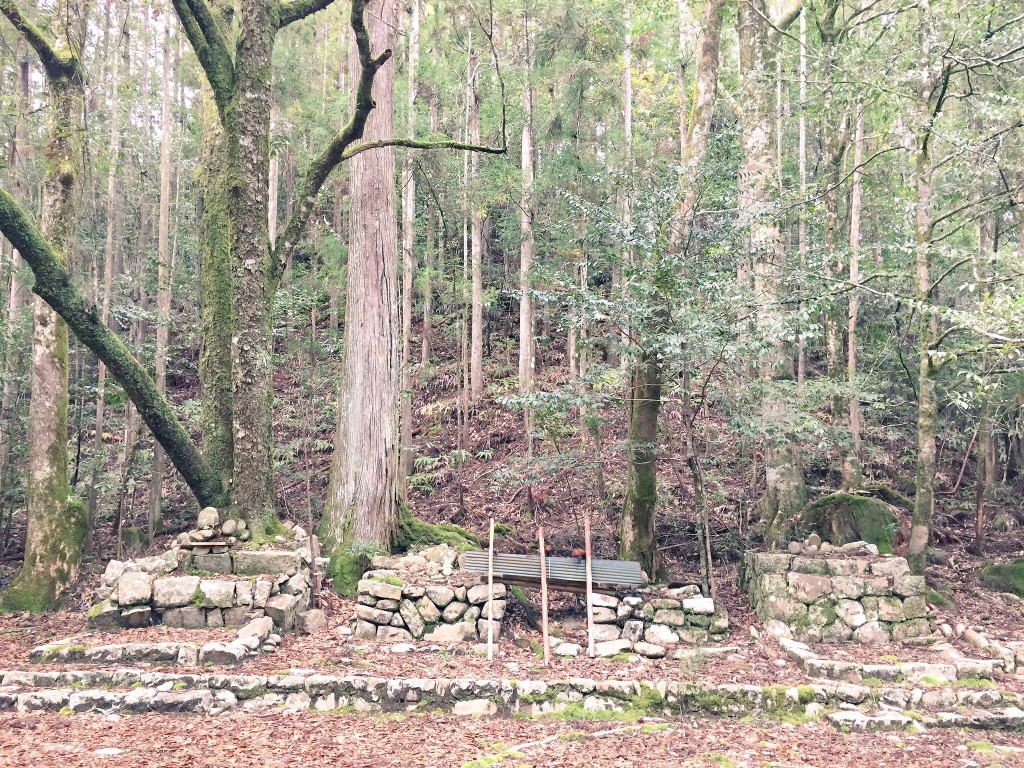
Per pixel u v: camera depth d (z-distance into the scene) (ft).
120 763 15.72
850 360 37.37
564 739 18.66
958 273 39.63
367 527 30.35
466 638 25.11
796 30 52.95
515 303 68.39
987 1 30.73
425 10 54.08
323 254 49.49
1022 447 44.52
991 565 31.04
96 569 32.71
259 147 29.81
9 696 19.31
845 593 25.73
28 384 42.57
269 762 16.24
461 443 47.83
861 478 36.14
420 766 16.48
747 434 27.40
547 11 42.78
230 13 38.93
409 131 44.32
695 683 21.39
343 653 23.54
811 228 53.52
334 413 50.31
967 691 21.08
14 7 30.22
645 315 25.93
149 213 68.03
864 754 18.12
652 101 63.36
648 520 28.71
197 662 21.71
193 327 58.44
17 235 25.94
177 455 29.12
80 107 33.12
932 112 29.86
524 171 45.83
